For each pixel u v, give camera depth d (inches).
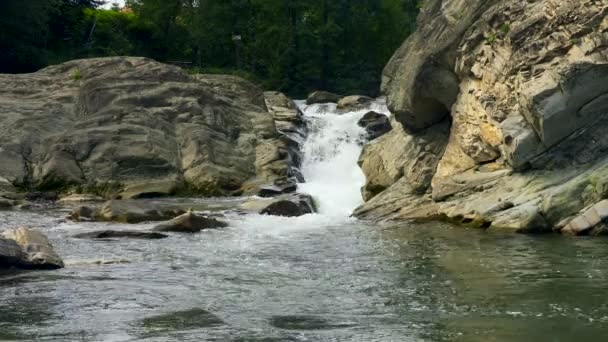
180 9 2471.7
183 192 1194.6
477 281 527.5
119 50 2234.3
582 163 795.4
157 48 2434.8
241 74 2215.8
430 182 954.7
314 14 2385.6
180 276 563.8
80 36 2297.0
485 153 883.4
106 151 1224.2
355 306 462.6
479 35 912.3
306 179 1332.4
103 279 550.6
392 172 1035.9
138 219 911.7
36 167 1220.5
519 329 399.2
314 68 2333.9
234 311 452.8
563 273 545.6
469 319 423.5
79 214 925.2
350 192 1108.5
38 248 610.2
